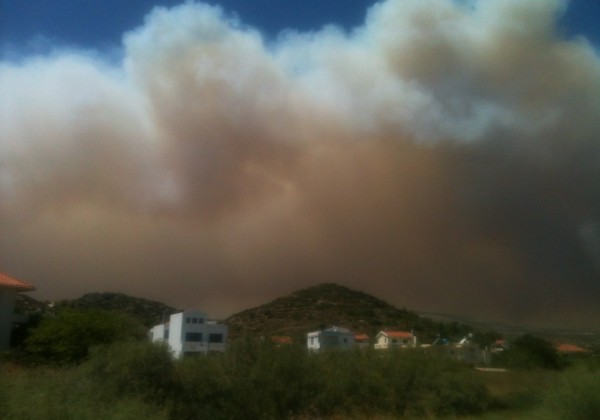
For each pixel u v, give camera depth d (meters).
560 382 19.91
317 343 54.66
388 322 81.88
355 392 23.16
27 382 13.81
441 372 25.00
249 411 20.56
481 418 23.06
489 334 59.19
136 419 13.34
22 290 42.19
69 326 34.75
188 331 52.09
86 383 17.00
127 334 36.16
